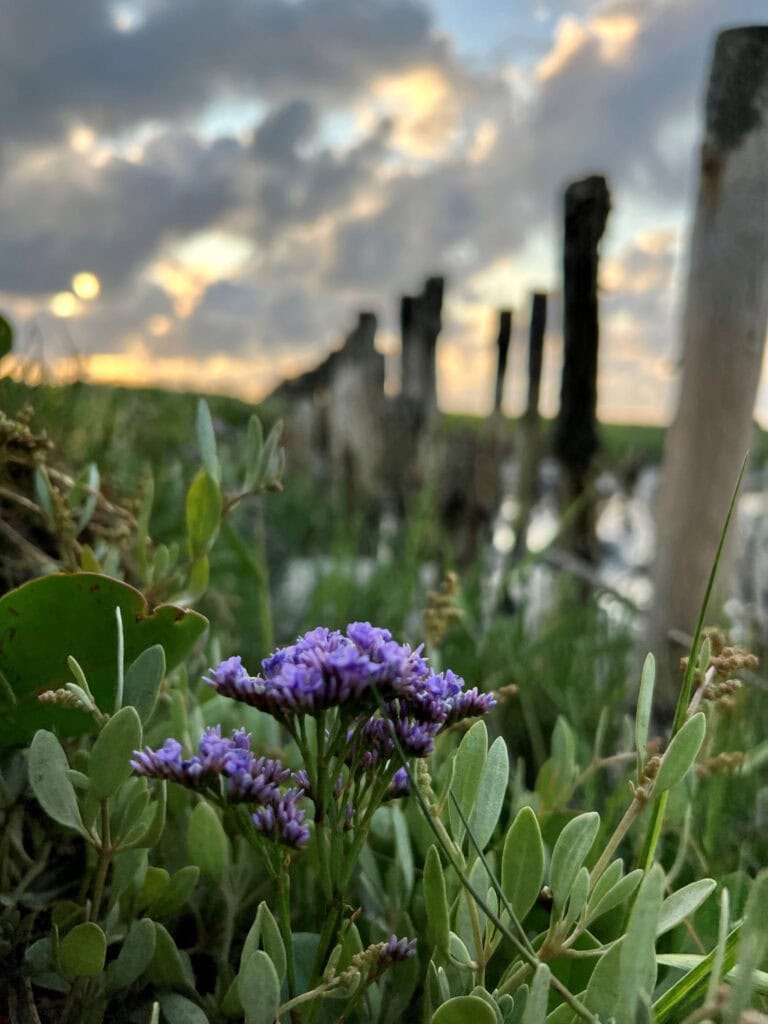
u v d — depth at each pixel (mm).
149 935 221
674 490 536
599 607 663
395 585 714
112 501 468
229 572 695
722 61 519
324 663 174
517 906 195
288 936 195
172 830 279
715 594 522
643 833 291
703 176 533
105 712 269
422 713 189
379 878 267
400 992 226
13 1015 223
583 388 844
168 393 1300
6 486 413
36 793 203
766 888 149
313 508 1258
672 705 500
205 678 184
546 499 1169
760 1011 185
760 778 396
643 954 152
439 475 1142
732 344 520
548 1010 212
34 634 254
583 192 824
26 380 506
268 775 186
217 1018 228
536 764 441
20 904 261
